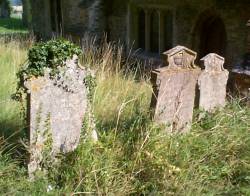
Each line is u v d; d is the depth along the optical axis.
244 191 5.39
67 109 5.67
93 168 5.23
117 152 5.55
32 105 5.41
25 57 10.47
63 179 5.29
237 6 9.47
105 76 8.75
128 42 12.34
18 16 34.59
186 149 5.77
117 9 12.70
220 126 6.43
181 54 6.46
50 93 5.51
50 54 5.44
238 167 5.88
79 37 13.79
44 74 5.43
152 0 11.54
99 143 5.66
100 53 12.41
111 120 6.66
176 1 10.87
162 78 6.32
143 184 5.27
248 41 9.33
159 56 11.62
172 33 11.28
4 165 5.29
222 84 7.34
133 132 5.79
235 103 7.54
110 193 5.02
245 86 9.33
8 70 9.06
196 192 5.16
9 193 4.86
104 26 13.04
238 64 9.55
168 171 5.37
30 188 5.07
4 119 6.58
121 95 7.80
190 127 6.52
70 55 5.56
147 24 11.93
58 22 15.51
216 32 10.70
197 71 6.64
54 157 5.58
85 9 13.10
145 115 6.28
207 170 5.61
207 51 10.80
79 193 5.03
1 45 11.88
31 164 5.43
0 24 27.20
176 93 6.50
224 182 5.62
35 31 17.45
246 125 6.75
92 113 5.91
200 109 7.04
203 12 10.26
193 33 10.59
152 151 5.55
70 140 5.75
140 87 8.30
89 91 5.82
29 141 5.48
